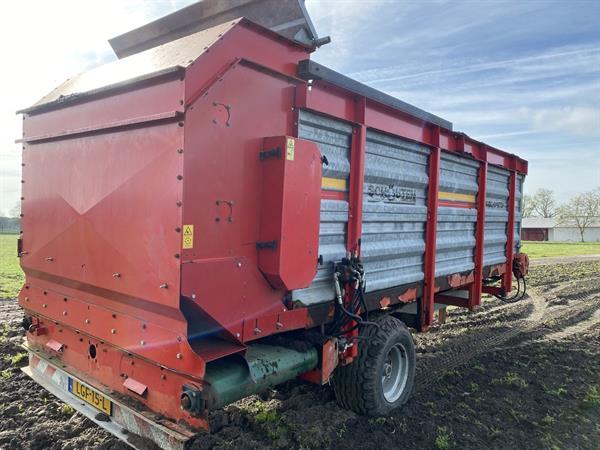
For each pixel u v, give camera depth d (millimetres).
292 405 4414
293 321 3340
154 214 2674
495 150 6531
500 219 7117
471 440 4008
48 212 3623
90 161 3174
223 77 2736
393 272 4543
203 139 2637
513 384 5340
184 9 4078
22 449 3414
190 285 2576
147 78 2684
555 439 4148
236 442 3576
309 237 3203
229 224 2824
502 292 7441
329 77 3402
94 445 3471
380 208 4242
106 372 3223
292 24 3557
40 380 3695
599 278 15836
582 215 70375
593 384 5539
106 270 3035
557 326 8516
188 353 2600
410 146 4598
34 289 3979
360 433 3938
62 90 3668
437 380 5383
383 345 4113
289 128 3273
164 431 2607
